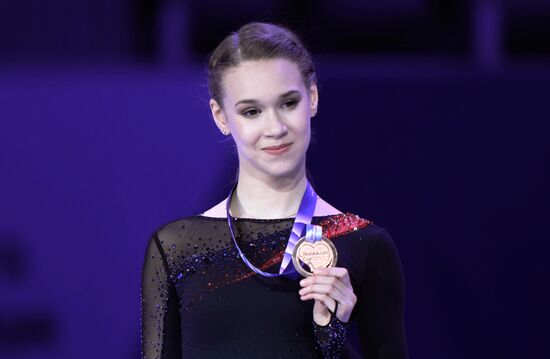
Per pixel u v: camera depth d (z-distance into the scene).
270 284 5.68
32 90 10.41
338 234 5.91
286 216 5.90
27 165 10.36
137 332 10.45
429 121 10.77
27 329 10.34
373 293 5.94
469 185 10.80
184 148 10.49
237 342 5.60
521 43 13.69
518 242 10.82
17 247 10.34
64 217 10.39
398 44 13.36
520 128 10.91
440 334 10.77
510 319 10.81
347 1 12.95
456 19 13.02
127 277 10.44
